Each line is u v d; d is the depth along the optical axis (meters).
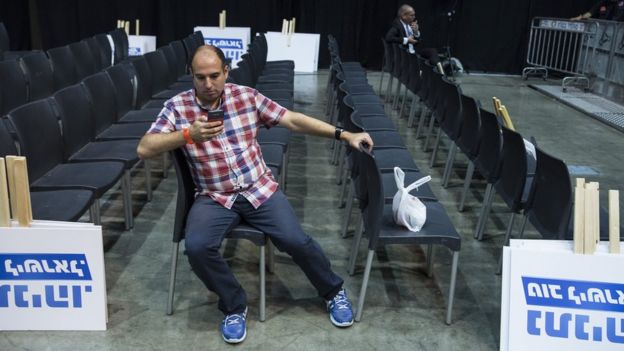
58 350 2.41
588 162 5.11
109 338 2.49
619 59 7.44
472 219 3.87
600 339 2.31
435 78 5.00
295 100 7.21
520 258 2.31
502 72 9.86
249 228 2.58
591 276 2.28
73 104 3.44
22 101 4.38
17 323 2.50
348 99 3.67
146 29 9.52
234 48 8.80
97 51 6.02
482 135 3.64
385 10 9.66
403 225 2.64
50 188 2.91
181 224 2.60
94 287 2.48
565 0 9.50
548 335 2.33
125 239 3.41
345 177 3.94
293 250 2.54
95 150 3.50
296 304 2.80
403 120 6.36
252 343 2.50
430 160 5.06
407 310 2.79
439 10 9.47
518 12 9.60
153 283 2.94
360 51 9.87
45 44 9.27
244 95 2.58
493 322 2.72
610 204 2.28
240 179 2.55
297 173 4.62
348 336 2.57
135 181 4.35
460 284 3.04
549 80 9.27
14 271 2.44
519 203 3.01
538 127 6.28
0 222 2.38
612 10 8.48
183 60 6.24
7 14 8.99
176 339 2.51
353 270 3.08
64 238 2.41
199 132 2.29
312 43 9.20
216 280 2.47
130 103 4.44
